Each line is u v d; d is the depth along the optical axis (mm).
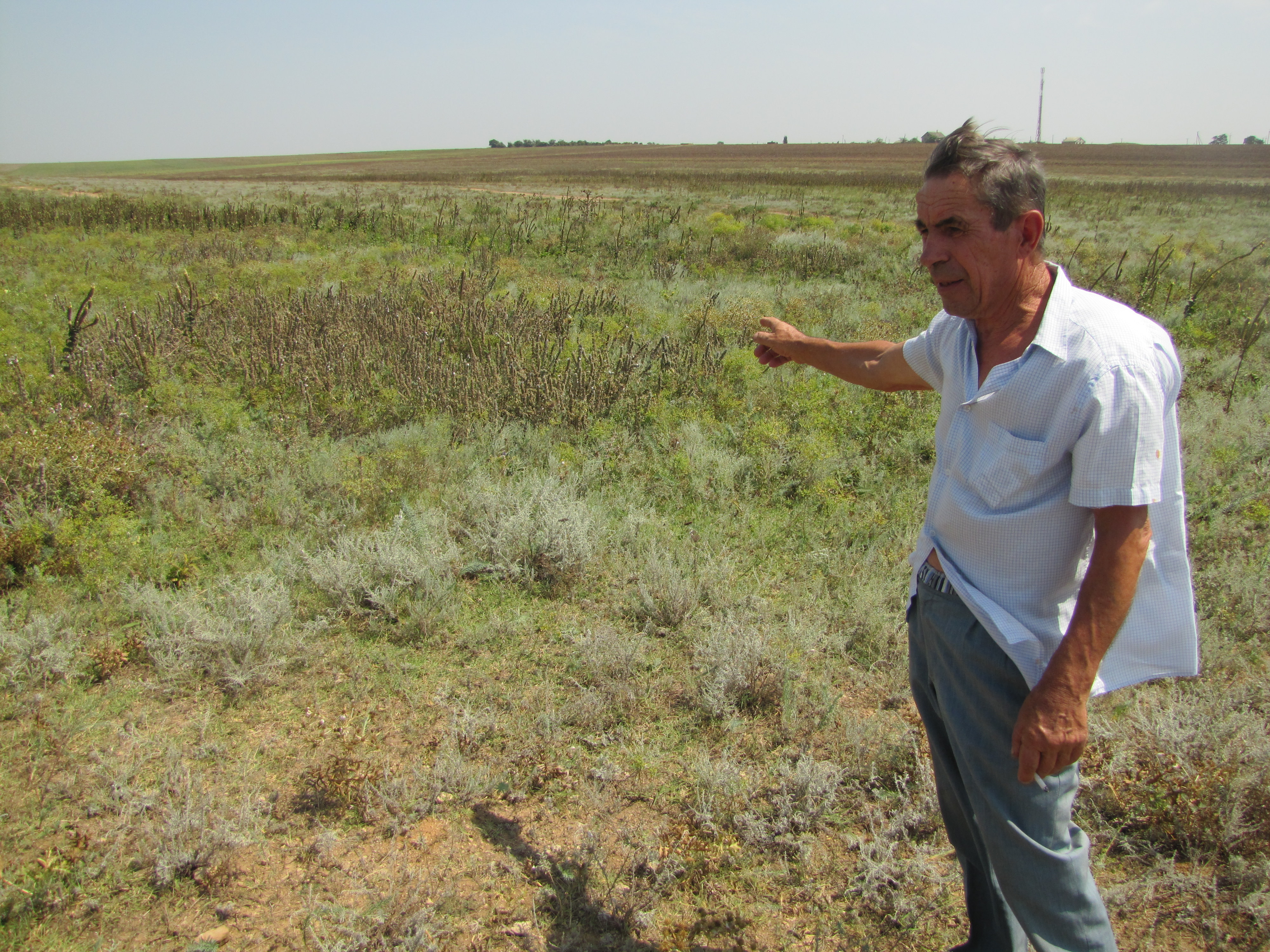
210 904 2172
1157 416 1390
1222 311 9625
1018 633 1537
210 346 7379
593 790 2564
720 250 15320
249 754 2740
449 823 2445
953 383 1685
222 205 24875
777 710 2936
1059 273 1524
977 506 1588
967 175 1461
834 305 10086
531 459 5258
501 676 3154
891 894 2156
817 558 3977
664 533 4277
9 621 3412
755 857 2318
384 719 2924
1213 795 2328
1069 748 1437
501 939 2062
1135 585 1420
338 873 2260
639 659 3195
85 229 18578
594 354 6723
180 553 4020
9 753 2732
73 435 4910
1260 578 3566
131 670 3195
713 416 5980
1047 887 1555
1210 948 2006
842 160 68688
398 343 7391
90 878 2229
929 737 1905
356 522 4395
